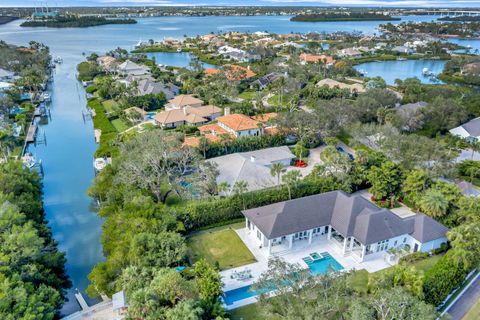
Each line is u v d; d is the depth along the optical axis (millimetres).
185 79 161125
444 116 99750
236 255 53656
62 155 95438
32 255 45625
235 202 61812
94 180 70375
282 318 36750
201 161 68562
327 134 92125
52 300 40969
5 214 50688
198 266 44469
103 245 54125
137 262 45500
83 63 186750
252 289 39562
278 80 136750
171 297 39344
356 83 155250
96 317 42812
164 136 70062
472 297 45125
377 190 65438
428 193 59156
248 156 80625
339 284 37719
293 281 37938
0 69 171500
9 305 36812
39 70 161250
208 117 114250
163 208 57250
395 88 147500
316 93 129750
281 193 64688
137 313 37625
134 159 62906
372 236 51469
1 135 84438
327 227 58219
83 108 134875
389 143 74312
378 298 36719
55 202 73000
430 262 51750
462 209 56562
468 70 172250
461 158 85625
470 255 45750
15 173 67375
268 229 52812
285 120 90875
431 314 34812
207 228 60438
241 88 154875
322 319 33906
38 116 124875
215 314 39125
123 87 132625
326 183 67062
